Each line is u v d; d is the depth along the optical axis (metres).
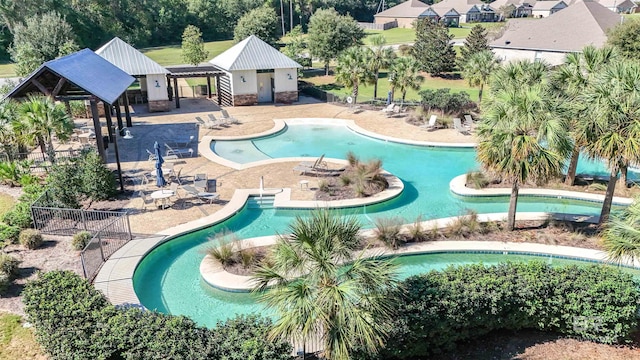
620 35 37.62
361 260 8.14
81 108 32.56
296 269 7.98
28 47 40.03
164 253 14.86
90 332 8.96
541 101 13.24
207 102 38.75
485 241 15.16
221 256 13.56
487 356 9.86
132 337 8.60
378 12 113.50
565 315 10.11
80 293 10.02
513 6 95.94
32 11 60.91
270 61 36.75
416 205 18.67
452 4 101.69
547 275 10.44
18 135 19.05
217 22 87.25
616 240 10.37
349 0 108.88
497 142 13.87
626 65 13.98
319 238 8.05
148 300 12.52
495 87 17.98
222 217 16.62
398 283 9.50
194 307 12.23
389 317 8.31
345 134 29.45
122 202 17.94
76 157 20.02
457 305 9.50
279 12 99.94
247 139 28.03
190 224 15.99
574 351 9.98
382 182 19.86
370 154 25.38
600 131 13.99
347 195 18.69
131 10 78.50
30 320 9.49
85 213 16.05
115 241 14.66
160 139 27.38
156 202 17.75
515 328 10.48
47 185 17.64
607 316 9.83
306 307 7.44
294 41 58.03
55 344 8.82
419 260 14.64
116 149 18.38
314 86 43.59
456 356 9.87
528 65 21.62
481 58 32.56
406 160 24.36
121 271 12.98
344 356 7.52
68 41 44.16
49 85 20.48
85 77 20.17
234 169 22.11
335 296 7.42
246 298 12.47
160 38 82.88
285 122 31.97
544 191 19.23
